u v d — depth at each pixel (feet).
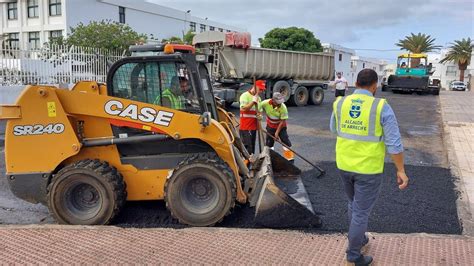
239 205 17.93
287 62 61.67
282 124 25.88
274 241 14.17
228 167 15.99
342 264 12.62
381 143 11.85
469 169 25.30
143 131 16.53
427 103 72.95
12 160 16.08
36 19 104.99
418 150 31.65
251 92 25.82
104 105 16.17
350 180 12.36
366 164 11.85
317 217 15.52
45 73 46.19
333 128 12.96
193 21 149.69
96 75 51.19
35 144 16.06
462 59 192.75
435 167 26.11
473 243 14.10
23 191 16.26
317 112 56.44
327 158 28.22
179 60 16.75
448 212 17.99
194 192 15.99
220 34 55.83
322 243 14.10
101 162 16.20
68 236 14.43
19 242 13.93
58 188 15.69
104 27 72.43
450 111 59.16
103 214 15.83
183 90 16.98
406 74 99.96
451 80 207.72
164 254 13.16
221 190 15.69
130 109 16.19
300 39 132.36
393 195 20.25
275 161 21.33
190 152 16.97
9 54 43.34
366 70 12.19
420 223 16.72
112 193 15.80
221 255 13.11
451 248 13.70
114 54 58.59
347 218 16.98
